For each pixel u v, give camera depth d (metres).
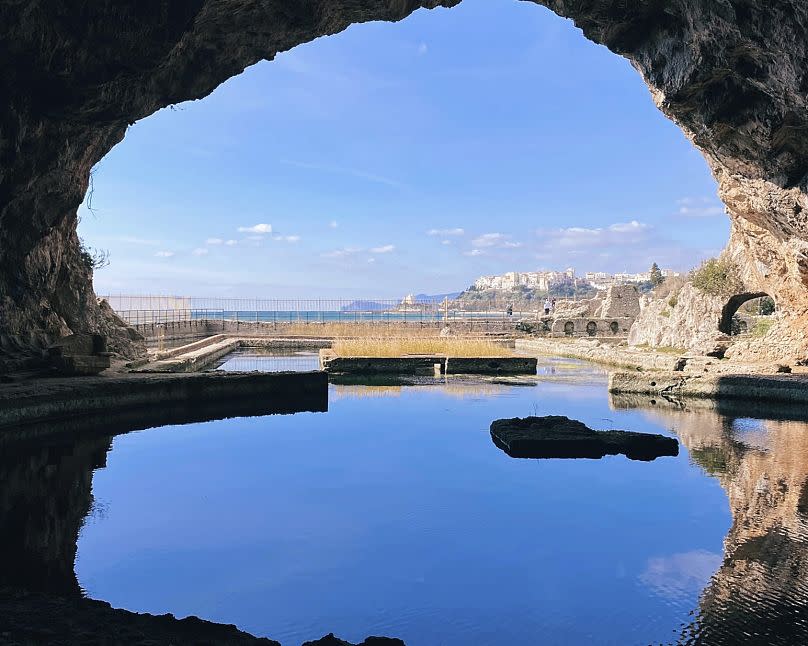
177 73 13.02
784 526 6.21
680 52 12.14
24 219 14.66
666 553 5.51
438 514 6.52
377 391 16.72
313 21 12.77
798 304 19.03
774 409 13.90
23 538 5.81
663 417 12.73
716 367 18.08
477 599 4.66
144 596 4.68
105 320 20.11
